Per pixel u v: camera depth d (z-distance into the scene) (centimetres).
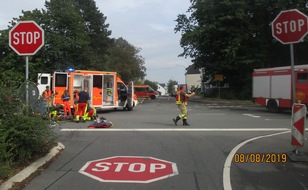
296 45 4375
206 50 4656
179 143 1115
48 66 3931
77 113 1841
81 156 901
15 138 728
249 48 4253
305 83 2273
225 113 2433
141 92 5975
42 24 4047
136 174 732
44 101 820
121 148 1018
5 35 3622
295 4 3912
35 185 643
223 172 754
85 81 2408
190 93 1716
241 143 1126
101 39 7262
